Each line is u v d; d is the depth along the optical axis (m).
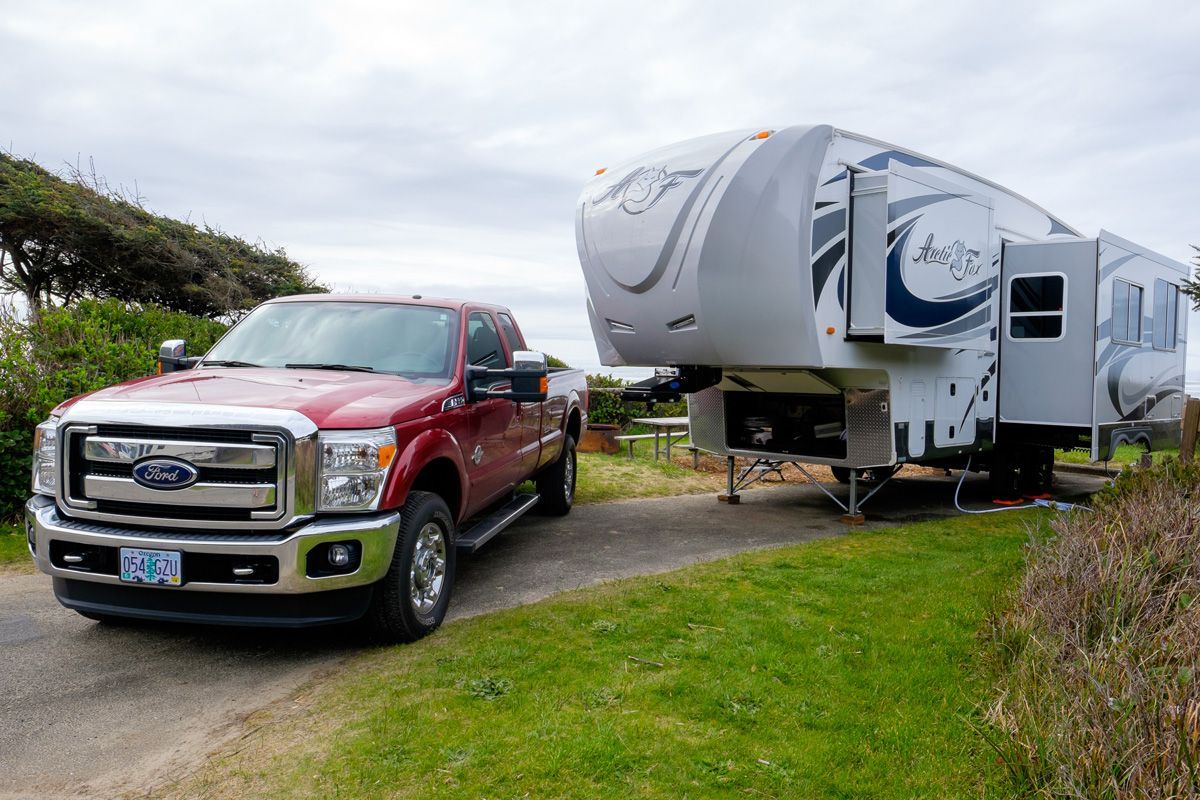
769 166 6.46
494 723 3.32
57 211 13.71
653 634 4.44
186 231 15.73
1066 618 3.85
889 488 10.82
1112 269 8.91
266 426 3.77
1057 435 9.48
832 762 3.04
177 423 3.80
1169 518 4.75
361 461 3.95
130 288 15.33
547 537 7.19
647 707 3.50
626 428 14.45
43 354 7.11
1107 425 9.05
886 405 7.61
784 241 6.52
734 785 2.89
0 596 5.03
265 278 16.72
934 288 7.49
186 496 3.80
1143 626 3.68
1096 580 4.09
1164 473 6.12
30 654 4.16
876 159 7.40
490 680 3.75
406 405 4.35
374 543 3.92
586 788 2.85
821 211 6.76
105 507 3.93
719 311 6.55
